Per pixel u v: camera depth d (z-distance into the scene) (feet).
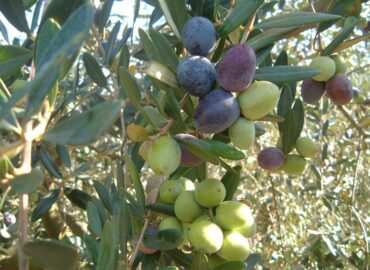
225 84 0.69
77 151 2.01
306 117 1.93
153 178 0.94
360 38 1.04
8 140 0.85
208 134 0.76
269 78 0.78
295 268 1.77
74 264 0.54
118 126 1.38
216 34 0.78
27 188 0.43
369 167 2.33
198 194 0.75
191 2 0.87
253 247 2.19
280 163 0.99
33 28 0.95
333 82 1.04
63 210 1.48
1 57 0.60
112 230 0.63
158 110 0.74
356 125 1.58
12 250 0.61
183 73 0.69
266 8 1.28
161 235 0.76
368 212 2.23
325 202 1.86
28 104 0.42
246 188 2.53
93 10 0.38
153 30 0.76
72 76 1.75
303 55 2.16
